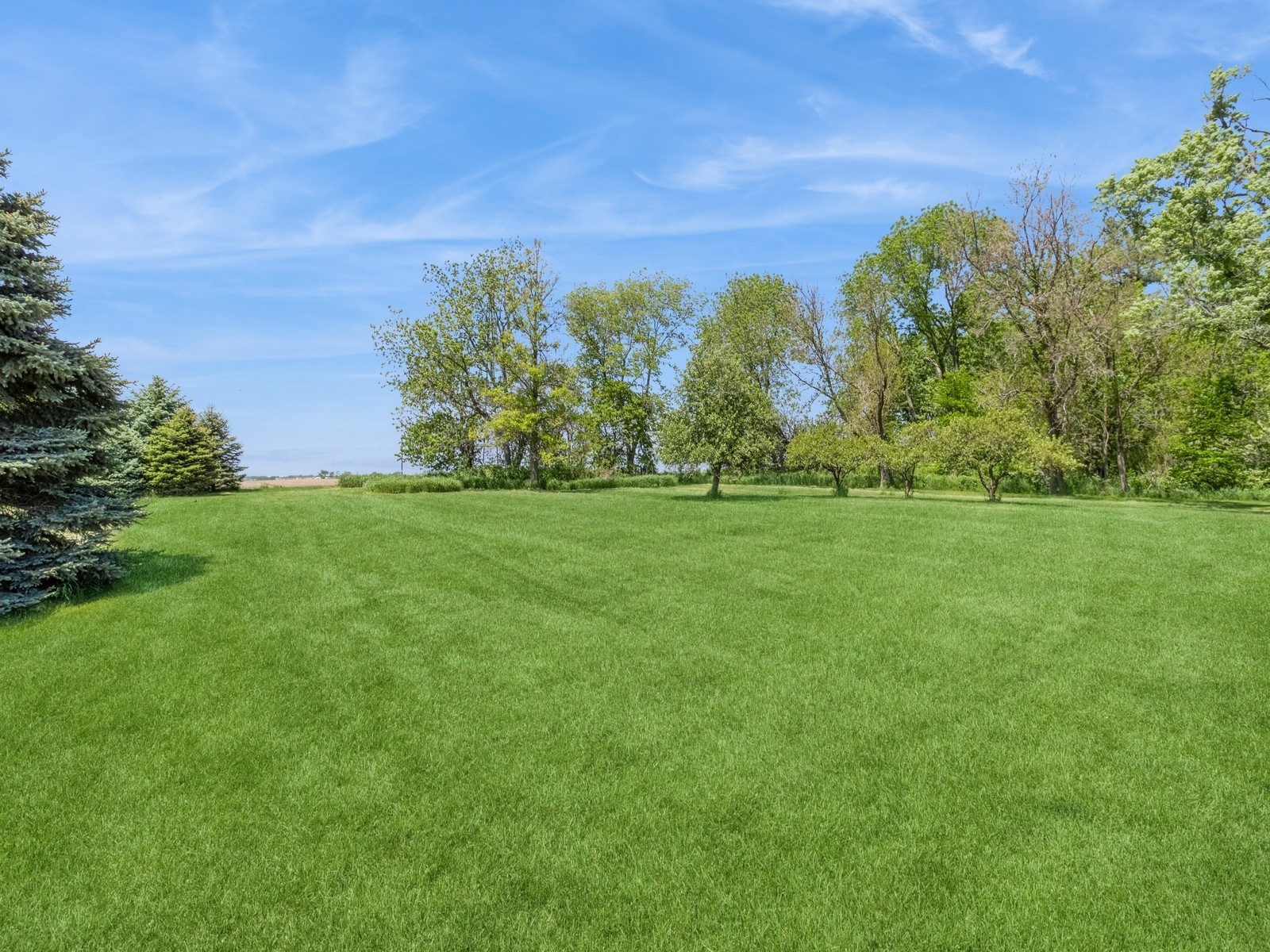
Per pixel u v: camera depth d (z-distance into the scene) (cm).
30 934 354
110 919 363
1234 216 2100
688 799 462
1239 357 2638
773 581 1045
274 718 597
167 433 3266
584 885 379
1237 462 2470
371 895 374
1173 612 855
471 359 3762
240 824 444
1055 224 3059
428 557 1241
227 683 671
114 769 516
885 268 4122
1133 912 351
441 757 526
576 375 3797
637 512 1948
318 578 1081
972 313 3491
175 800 474
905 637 782
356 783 490
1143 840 409
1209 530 1442
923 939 335
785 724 575
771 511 1920
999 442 2320
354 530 1551
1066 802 452
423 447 3800
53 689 656
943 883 376
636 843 415
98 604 938
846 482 3681
